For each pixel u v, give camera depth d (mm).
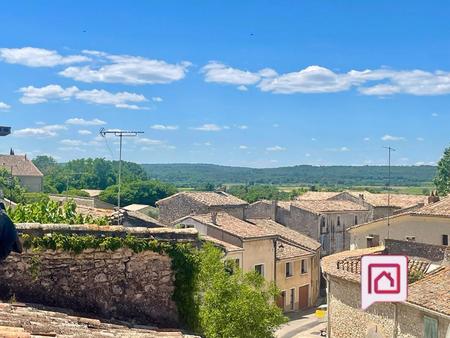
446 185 90312
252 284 22828
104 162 109625
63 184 104625
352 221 62750
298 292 48500
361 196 66000
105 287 9859
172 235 10500
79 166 109812
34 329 7418
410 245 27109
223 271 21344
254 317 20547
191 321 10469
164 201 53781
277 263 45469
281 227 54219
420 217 37188
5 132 7613
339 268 25828
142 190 82625
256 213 60219
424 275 22875
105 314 9812
